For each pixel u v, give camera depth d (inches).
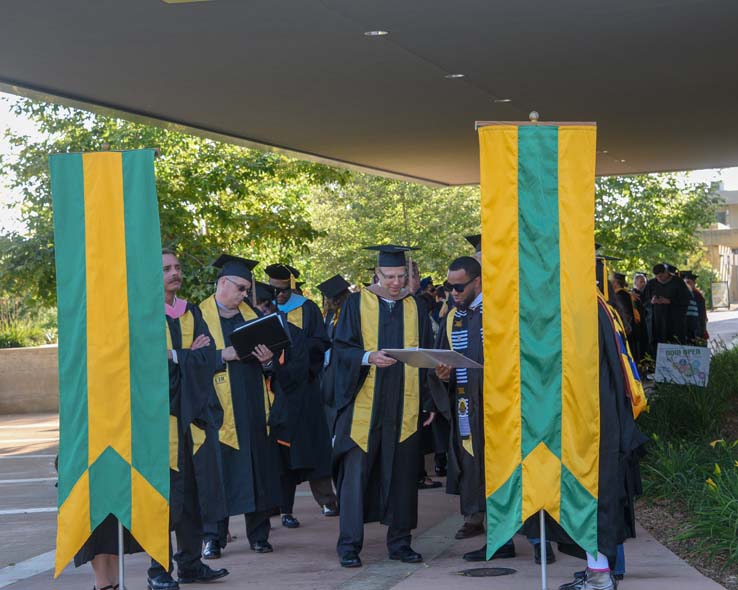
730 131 548.1
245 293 276.7
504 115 483.5
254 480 271.7
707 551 253.1
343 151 575.2
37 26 305.4
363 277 1190.3
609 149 609.0
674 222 898.7
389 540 267.9
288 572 258.1
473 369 263.9
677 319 706.8
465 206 1178.6
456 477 272.8
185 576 247.1
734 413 453.4
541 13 307.1
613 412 210.1
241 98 418.9
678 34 335.9
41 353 778.2
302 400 315.6
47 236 603.2
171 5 286.8
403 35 327.9
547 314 207.5
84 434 211.2
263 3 287.6
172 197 623.5
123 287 210.5
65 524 210.8
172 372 230.5
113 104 425.4
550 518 216.5
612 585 212.7
